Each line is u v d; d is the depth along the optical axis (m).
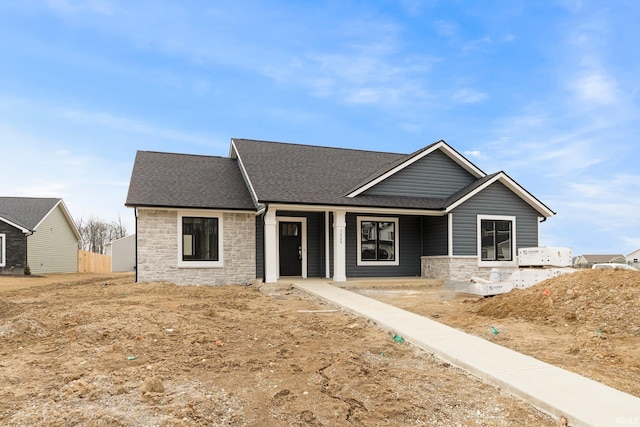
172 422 4.07
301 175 17.17
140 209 14.92
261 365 6.02
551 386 5.20
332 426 4.25
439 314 10.16
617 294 8.87
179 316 8.76
